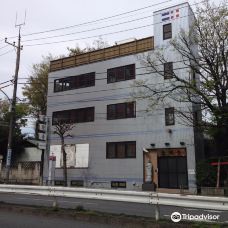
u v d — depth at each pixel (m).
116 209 14.08
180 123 28.75
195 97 27.69
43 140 36.06
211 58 25.06
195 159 28.09
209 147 32.66
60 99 37.03
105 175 32.41
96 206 15.27
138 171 30.61
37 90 47.19
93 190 11.39
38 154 43.09
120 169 31.64
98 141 33.50
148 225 9.61
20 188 13.72
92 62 35.50
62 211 11.75
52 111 37.31
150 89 28.83
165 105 30.05
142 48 32.56
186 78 29.19
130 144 31.61
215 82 24.69
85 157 33.97
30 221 10.89
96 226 10.08
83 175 33.69
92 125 34.19
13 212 12.84
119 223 10.20
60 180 34.97
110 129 33.00
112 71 34.00
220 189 25.08
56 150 35.97
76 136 34.97
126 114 32.31
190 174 27.89
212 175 26.69
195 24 25.66
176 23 30.77
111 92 33.62
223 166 26.83
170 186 28.91
